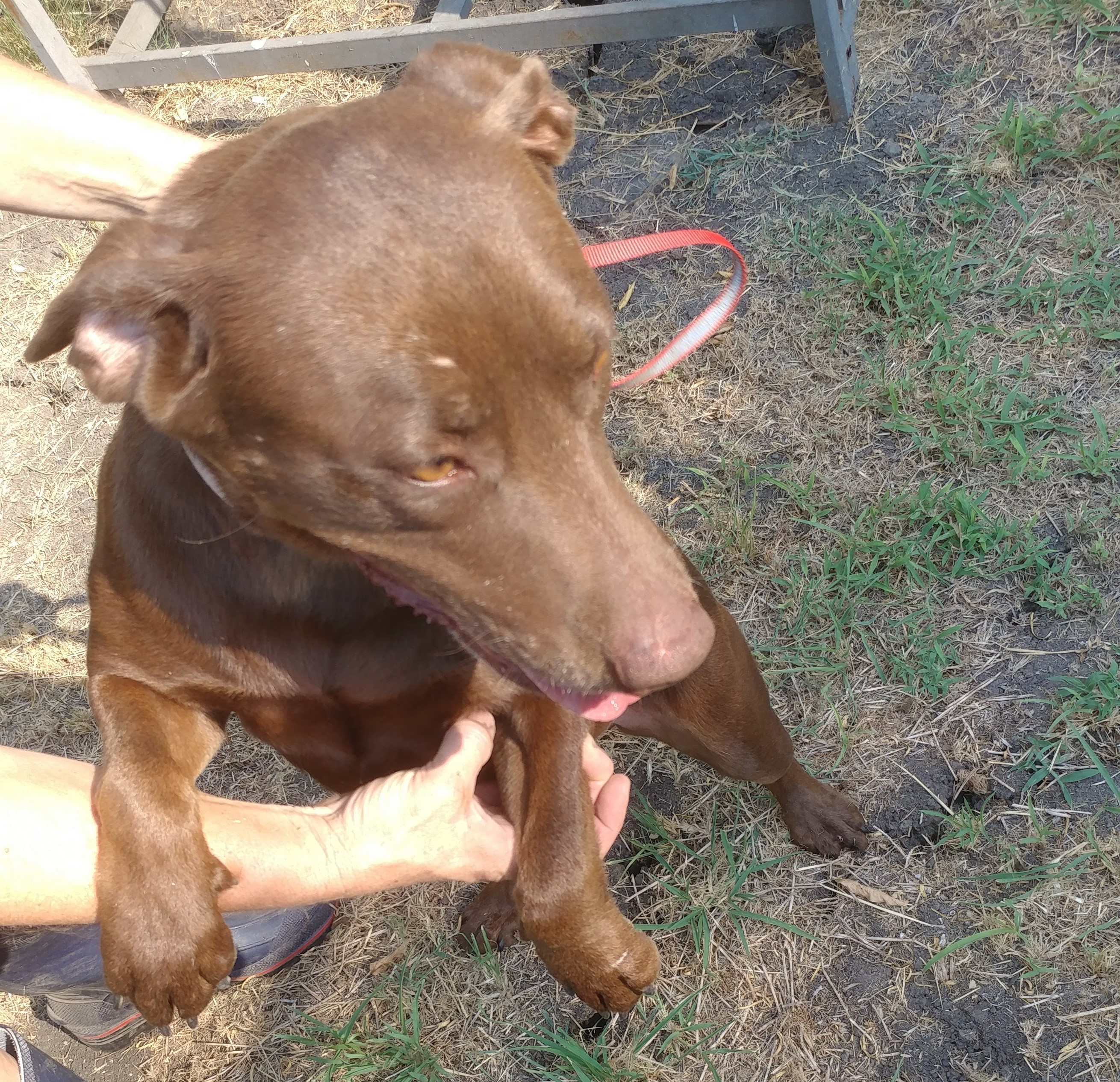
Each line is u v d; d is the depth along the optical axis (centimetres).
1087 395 104
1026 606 95
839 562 98
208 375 55
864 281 113
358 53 141
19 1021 94
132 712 64
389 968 90
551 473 54
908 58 133
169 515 63
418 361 51
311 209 53
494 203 53
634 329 117
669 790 93
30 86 71
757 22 126
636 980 66
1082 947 79
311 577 63
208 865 59
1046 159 119
